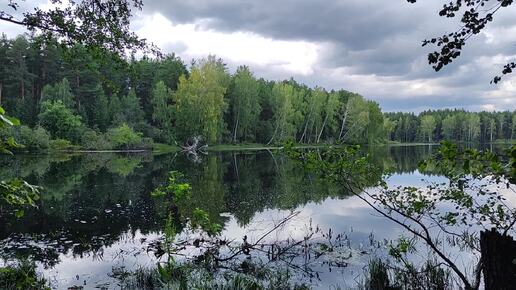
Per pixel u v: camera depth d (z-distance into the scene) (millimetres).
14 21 5875
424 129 126312
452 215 6445
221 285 6617
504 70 4730
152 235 10688
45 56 65562
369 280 6992
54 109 51344
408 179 21031
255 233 10781
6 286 5641
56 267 8016
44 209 14102
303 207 14508
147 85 74625
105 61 7012
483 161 3178
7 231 11094
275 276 7340
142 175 24578
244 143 71562
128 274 7492
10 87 61031
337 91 92250
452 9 4152
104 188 19109
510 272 3359
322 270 7672
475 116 122562
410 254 8531
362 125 77125
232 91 72562
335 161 5652
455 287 6473
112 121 59844
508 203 10930
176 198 9484
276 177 23703
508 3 3773
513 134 129625
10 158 38469
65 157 40938
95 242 9977
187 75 80375
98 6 6668
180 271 7426
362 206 14641
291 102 79250
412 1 4234
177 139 60531
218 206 14727
